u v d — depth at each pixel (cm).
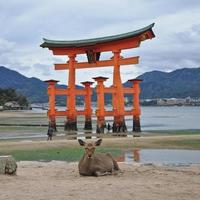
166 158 3159
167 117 16550
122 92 6356
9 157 1781
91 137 5453
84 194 1273
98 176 1759
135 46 6175
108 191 1327
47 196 1243
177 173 1938
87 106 7138
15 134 6369
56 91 6769
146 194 1284
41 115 15638
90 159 1769
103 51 6519
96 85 6512
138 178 1708
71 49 6806
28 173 1928
